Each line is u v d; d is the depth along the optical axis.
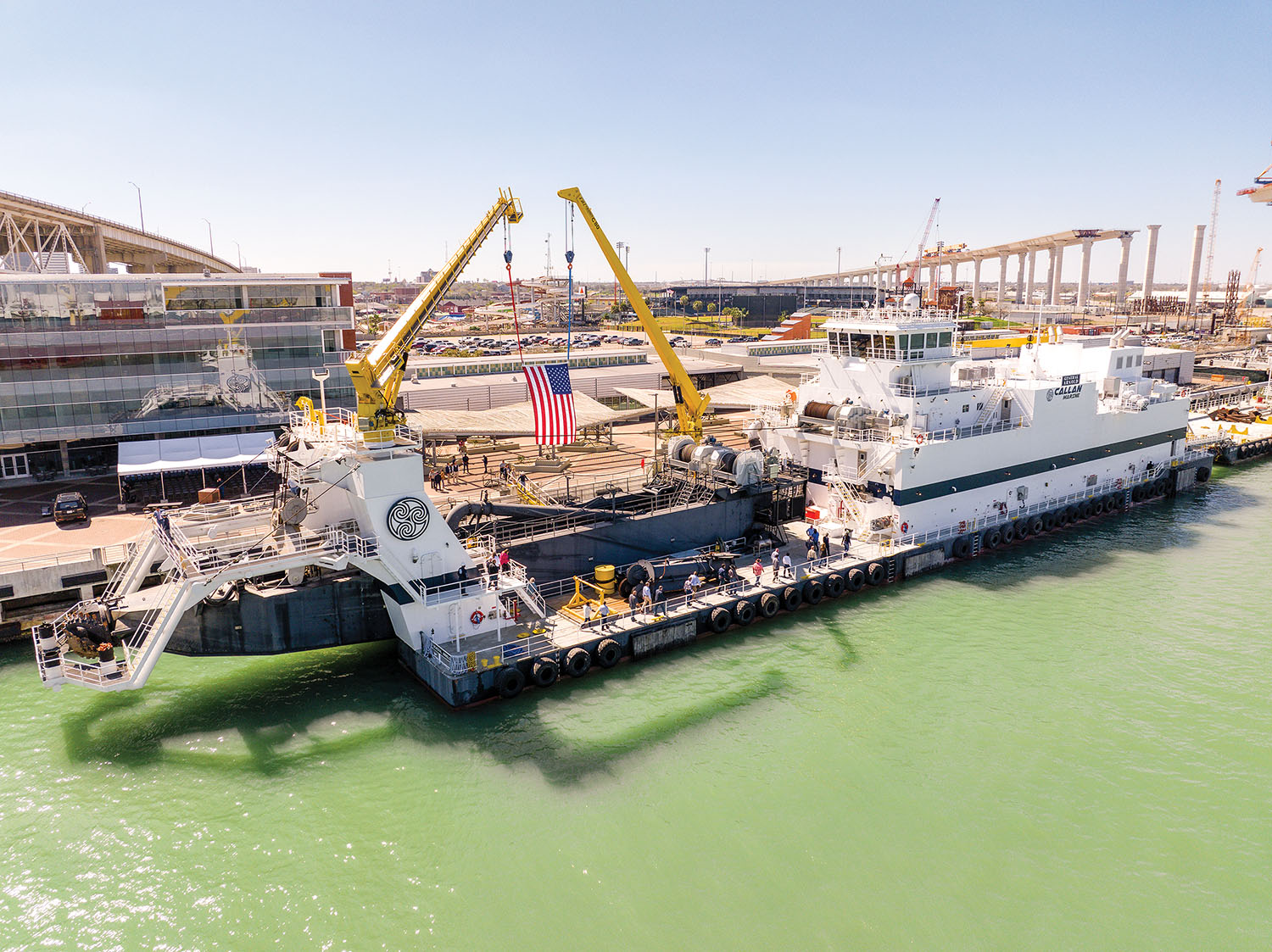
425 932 20.47
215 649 30.64
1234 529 53.66
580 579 38.84
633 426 79.06
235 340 59.16
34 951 19.81
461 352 130.00
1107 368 59.44
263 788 26.08
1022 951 19.94
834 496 47.31
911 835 24.08
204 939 20.19
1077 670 34.06
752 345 116.25
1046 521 52.47
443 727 29.47
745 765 27.44
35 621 37.25
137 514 48.50
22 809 24.94
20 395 53.62
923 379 47.41
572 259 44.75
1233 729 29.47
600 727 29.62
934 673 33.81
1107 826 24.45
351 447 31.39
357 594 32.50
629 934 20.41
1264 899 21.55
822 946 20.06
